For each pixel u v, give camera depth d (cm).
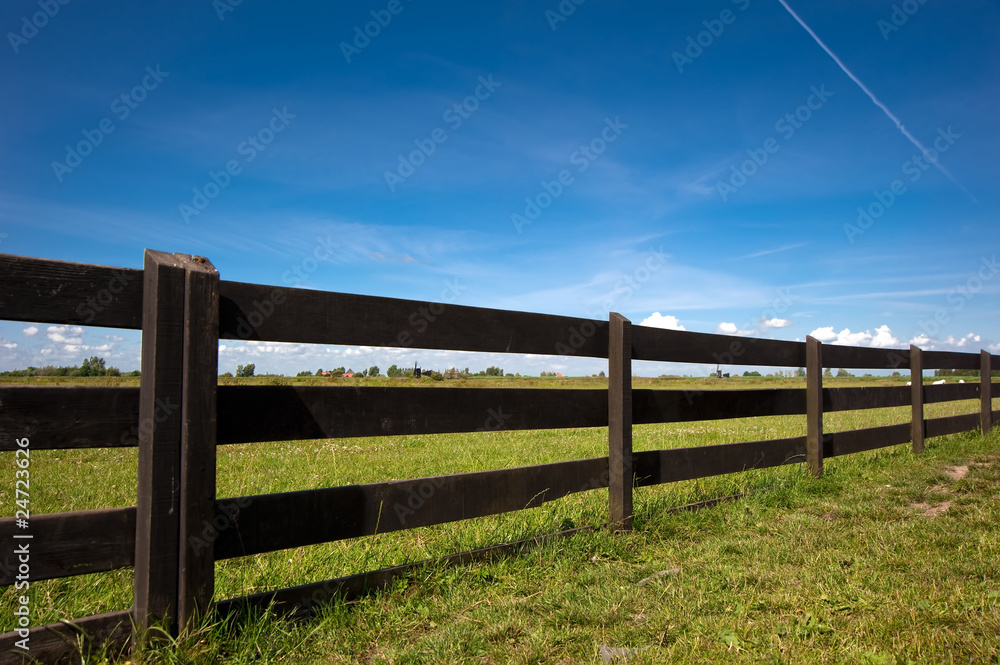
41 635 212
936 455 769
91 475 666
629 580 336
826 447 666
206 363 243
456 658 242
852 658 231
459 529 420
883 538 397
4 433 207
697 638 252
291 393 279
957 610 270
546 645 252
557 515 457
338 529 291
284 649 247
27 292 213
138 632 227
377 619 279
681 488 575
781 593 302
